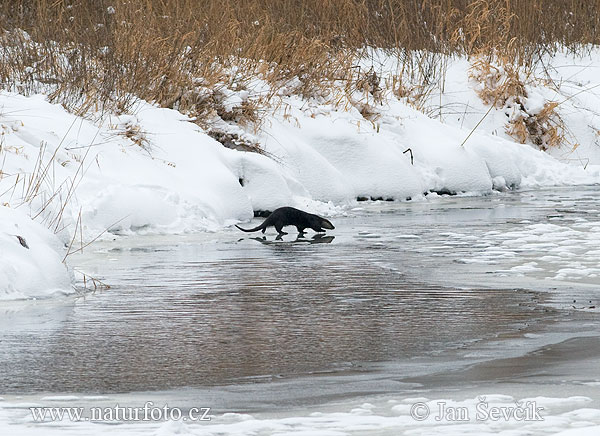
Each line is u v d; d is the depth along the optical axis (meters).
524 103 76.62
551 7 86.75
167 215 45.12
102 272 34.91
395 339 25.20
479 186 64.12
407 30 76.25
